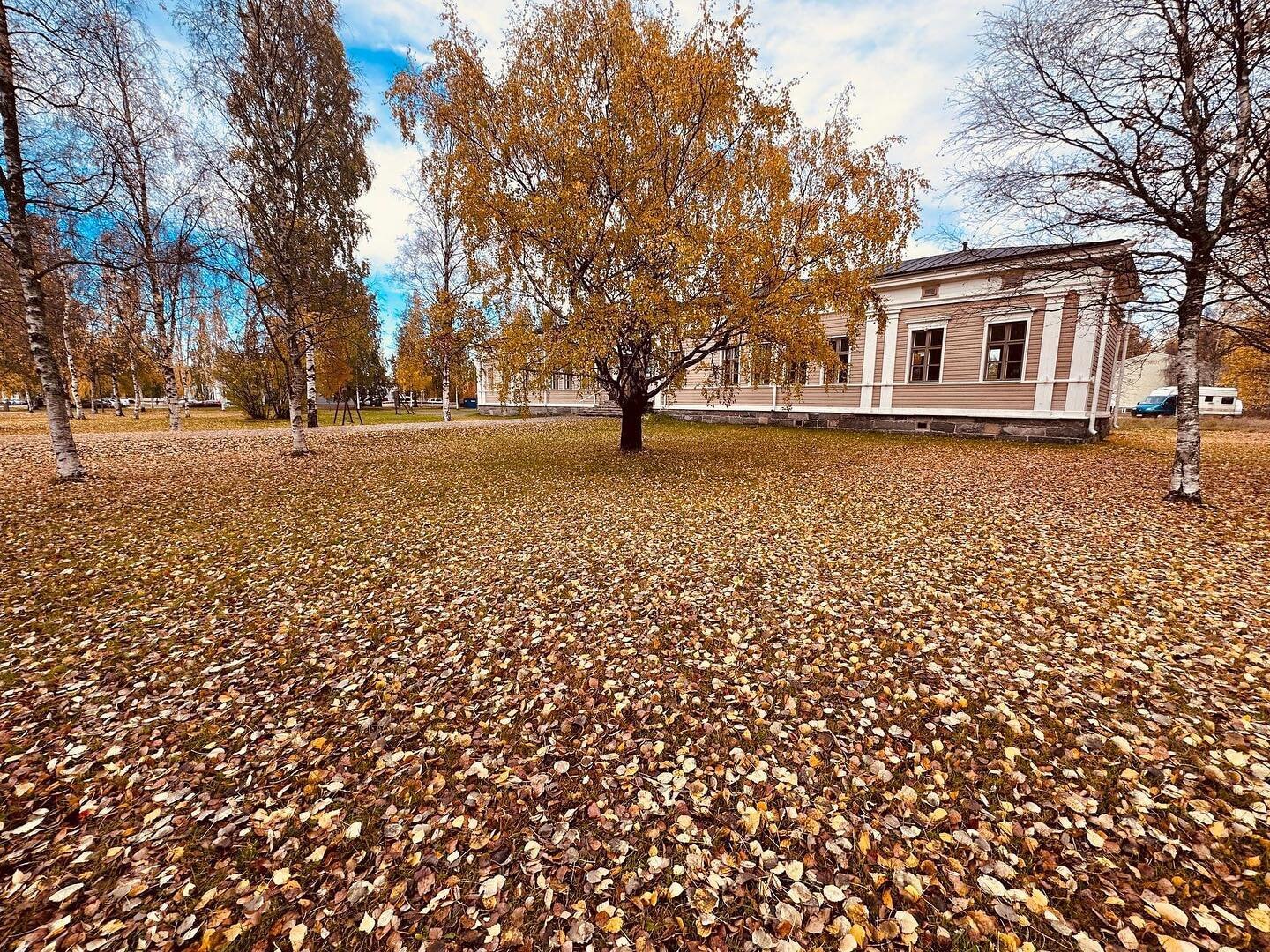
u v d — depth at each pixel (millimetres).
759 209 10492
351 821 2674
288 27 14898
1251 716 3254
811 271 10430
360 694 3793
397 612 5062
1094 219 8047
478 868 2395
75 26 9516
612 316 9516
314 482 11164
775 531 7312
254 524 7969
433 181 11148
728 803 2744
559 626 4730
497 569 6125
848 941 2010
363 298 17828
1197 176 7398
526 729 3371
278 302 15805
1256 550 6070
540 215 9758
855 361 20312
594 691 3762
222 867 2404
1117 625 4430
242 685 3900
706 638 4438
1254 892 2146
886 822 2578
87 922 2141
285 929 2111
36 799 2811
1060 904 2133
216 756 3148
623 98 9625
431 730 3379
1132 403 45562
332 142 16734
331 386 26312
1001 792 2756
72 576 5805
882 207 10148
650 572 5914
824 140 10422
